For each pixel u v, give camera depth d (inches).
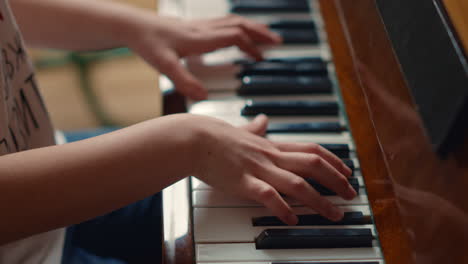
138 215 34.3
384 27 29.8
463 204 24.8
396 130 28.6
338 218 29.6
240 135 30.1
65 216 27.9
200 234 29.5
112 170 28.2
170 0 40.4
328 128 33.3
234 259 28.8
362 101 32.2
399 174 28.3
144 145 28.6
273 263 28.7
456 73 25.3
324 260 28.8
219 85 35.4
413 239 27.2
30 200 27.3
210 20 37.5
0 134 28.7
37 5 35.7
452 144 25.5
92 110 61.0
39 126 32.2
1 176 27.2
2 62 29.7
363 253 29.1
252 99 34.9
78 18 35.9
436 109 25.8
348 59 34.0
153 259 33.5
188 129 29.4
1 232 27.1
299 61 36.4
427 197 26.5
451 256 25.1
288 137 33.0
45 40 36.6
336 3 36.9
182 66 35.4
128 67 66.9
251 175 29.5
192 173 29.6
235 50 37.4
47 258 30.9
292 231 29.1
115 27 35.9
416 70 27.2
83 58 66.7
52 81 64.6
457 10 26.6
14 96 30.5
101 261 32.4
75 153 28.1
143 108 61.7
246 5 39.5
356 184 30.9
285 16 39.3
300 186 29.3
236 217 29.9
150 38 35.7
